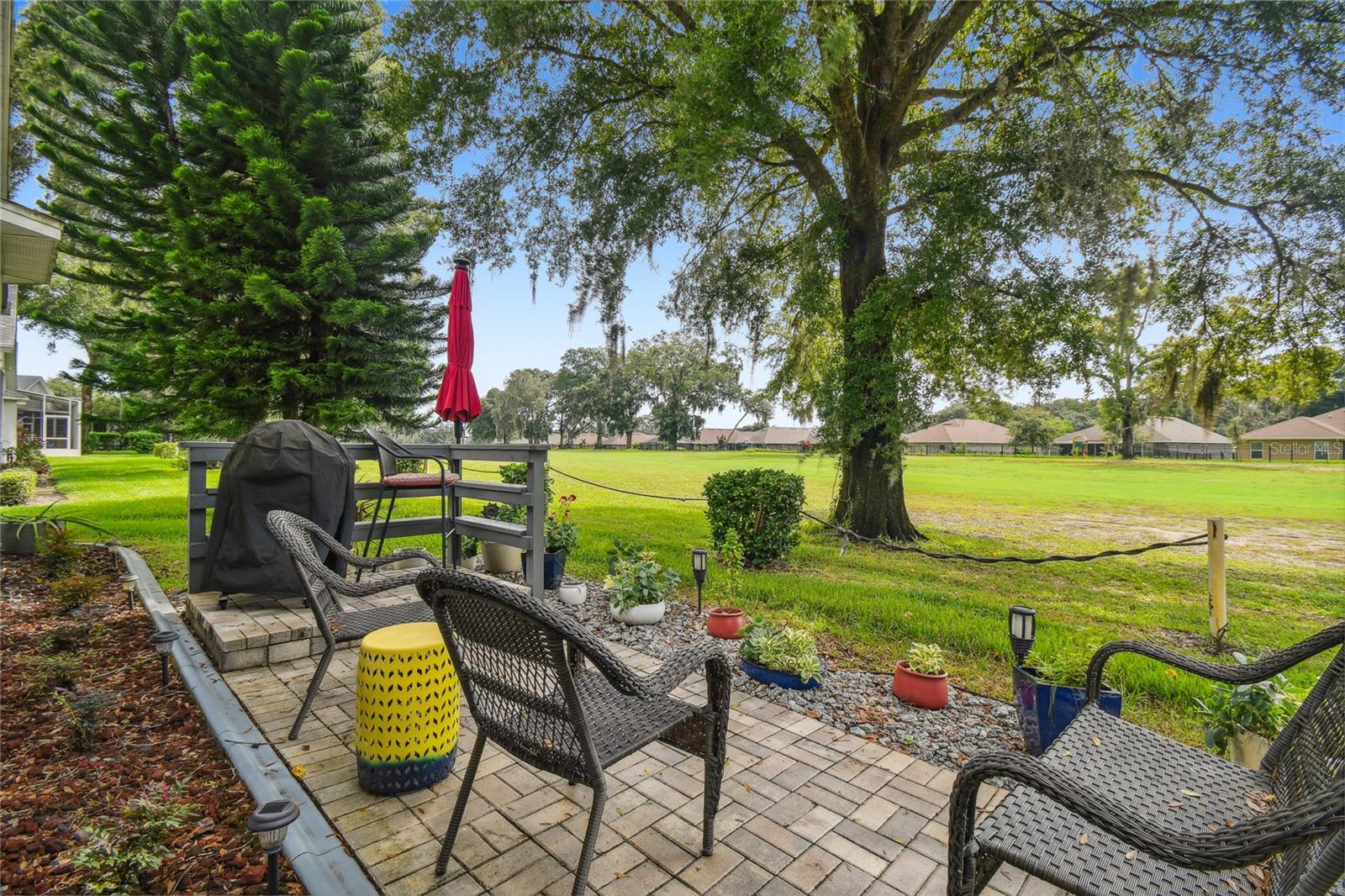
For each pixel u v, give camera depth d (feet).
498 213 31.58
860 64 26.55
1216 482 71.36
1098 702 6.18
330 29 33.86
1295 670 12.00
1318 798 2.76
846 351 28.40
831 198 27.14
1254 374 27.09
